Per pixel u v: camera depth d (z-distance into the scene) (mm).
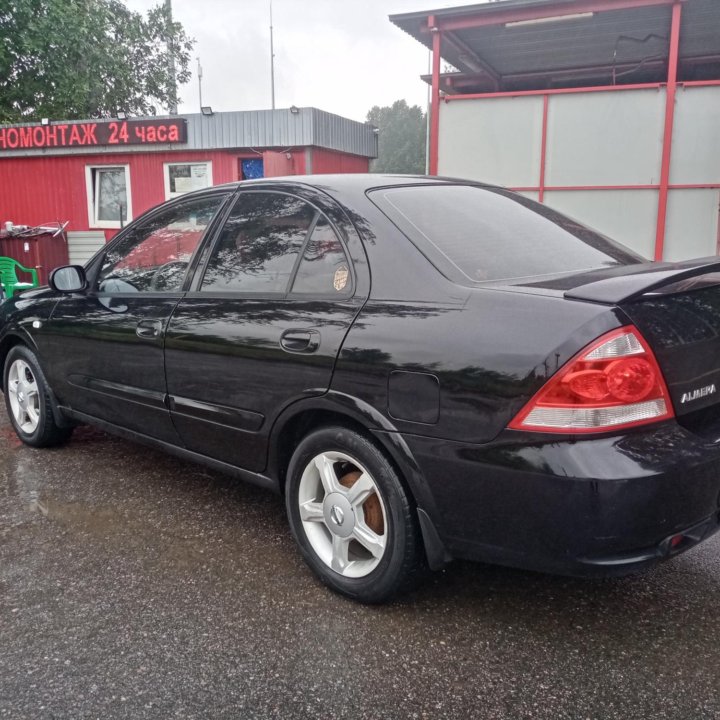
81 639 2521
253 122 13234
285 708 2160
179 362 3330
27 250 11969
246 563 3078
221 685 2268
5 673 2334
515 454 2193
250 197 3336
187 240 3562
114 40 26141
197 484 4008
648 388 2152
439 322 2410
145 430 3715
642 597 2789
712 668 2334
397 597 2711
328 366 2656
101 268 4070
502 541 2311
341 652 2436
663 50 12188
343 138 14219
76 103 22344
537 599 2779
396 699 2197
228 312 3123
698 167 9820
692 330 2320
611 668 2338
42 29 20922
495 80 13906
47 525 3465
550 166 10539
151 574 2980
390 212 2805
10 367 4711
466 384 2285
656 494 2100
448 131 10906
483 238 2816
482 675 2309
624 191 10227
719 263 2473
